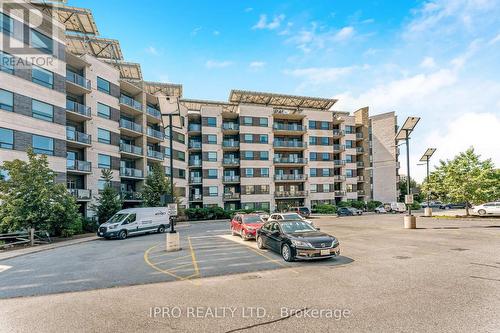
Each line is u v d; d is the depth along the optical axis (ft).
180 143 150.92
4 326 17.60
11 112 72.49
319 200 166.81
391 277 25.59
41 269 35.32
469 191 86.63
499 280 24.02
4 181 60.85
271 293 22.11
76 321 17.98
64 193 67.92
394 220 101.50
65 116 87.71
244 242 52.80
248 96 163.73
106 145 106.11
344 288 22.77
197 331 15.88
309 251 32.07
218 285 24.84
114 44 117.29
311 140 169.68
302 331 15.48
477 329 15.15
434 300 19.52
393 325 15.85
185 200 150.30
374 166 209.67
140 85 129.29
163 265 34.27
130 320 17.78
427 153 102.73
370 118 214.48
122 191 112.98
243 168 154.81
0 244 55.62
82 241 65.98
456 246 41.16
